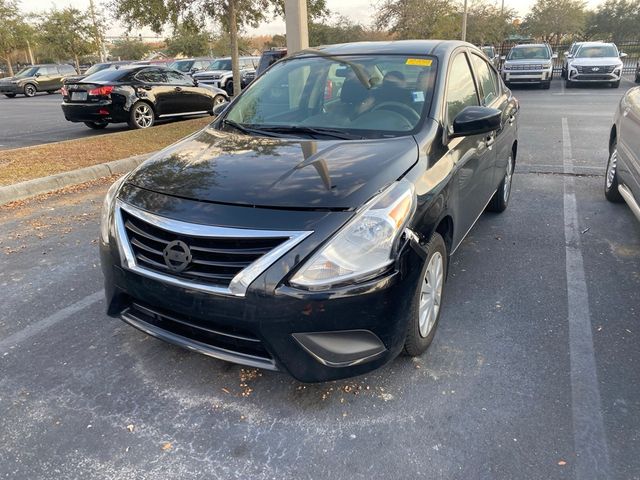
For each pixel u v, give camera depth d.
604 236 4.85
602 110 13.53
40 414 2.66
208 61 25.00
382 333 2.51
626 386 2.79
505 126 4.82
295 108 3.73
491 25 39.59
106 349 3.21
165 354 3.14
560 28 49.22
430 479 2.24
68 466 2.34
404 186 2.65
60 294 3.91
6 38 35.78
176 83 12.70
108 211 2.89
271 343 2.40
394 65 3.77
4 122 15.15
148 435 2.52
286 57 4.38
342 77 3.79
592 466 2.29
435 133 3.24
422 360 3.03
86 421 2.61
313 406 2.69
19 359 3.12
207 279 2.44
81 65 46.16
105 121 11.77
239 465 2.34
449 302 3.69
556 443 2.41
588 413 2.60
